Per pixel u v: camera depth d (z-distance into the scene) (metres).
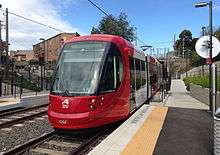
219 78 18.77
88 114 10.97
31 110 19.20
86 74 11.67
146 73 20.16
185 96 29.41
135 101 15.50
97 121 11.23
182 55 106.12
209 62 14.62
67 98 11.17
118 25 41.53
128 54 13.81
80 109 11.01
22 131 12.77
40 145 10.25
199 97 24.39
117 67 12.53
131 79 14.38
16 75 36.34
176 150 7.96
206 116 14.05
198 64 61.78
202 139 9.29
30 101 22.77
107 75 11.82
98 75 11.56
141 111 15.42
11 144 10.66
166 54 62.69
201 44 14.60
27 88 33.69
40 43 96.44
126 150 7.92
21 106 20.84
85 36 12.85
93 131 11.20
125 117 13.38
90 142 10.28
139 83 16.89
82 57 12.12
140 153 7.65
